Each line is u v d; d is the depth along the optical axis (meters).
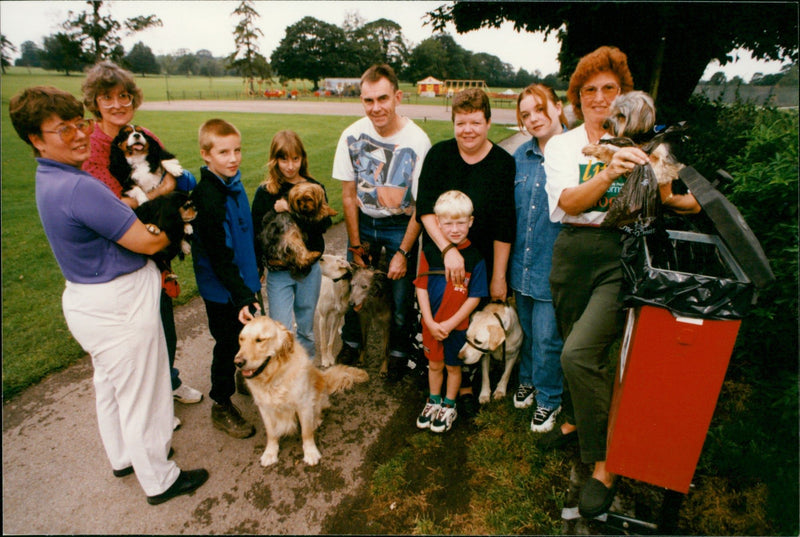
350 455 2.86
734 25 6.42
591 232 2.34
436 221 2.83
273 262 2.93
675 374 1.84
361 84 2.96
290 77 67.69
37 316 4.55
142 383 2.31
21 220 7.80
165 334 2.95
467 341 2.83
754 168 2.98
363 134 3.22
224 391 2.96
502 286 2.94
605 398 2.29
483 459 2.77
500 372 3.67
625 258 2.07
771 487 2.42
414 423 3.13
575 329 2.34
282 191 3.06
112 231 2.05
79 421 3.15
